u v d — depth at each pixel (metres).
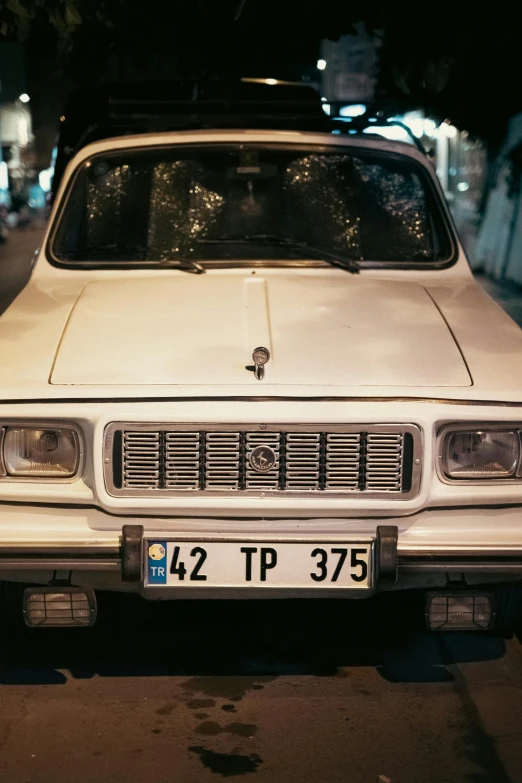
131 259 4.48
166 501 3.31
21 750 3.29
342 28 7.68
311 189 4.64
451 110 8.52
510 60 7.62
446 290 4.27
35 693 3.67
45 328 3.77
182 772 3.17
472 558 3.32
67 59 7.62
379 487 3.32
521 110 8.58
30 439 3.36
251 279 4.26
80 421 3.32
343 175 4.68
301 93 7.52
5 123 33.56
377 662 3.92
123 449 3.31
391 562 3.29
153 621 4.30
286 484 3.31
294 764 3.21
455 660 3.94
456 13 7.11
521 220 12.90
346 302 4.00
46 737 3.37
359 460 3.31
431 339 3.68
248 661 3.94
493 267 14.07
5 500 3.37
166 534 3.35
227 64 7.75
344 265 4.43
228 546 3.32
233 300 3.98
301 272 4.42
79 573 3.45
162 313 3.86
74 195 4.64
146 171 4.66
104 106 7.12
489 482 3.38
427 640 4.12
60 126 7.11
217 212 4.58
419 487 3.32
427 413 3.30
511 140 12.99
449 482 3.37
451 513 3.39
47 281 4.41
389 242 4.59
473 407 3.33
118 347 3.58
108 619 4.31
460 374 3.45
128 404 3.31
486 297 4.24
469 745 3.33
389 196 4.67
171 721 3.48
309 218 4.59
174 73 8.12
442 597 3.53
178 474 3.31
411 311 3.94
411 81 7.32
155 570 3.34
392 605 4.46
